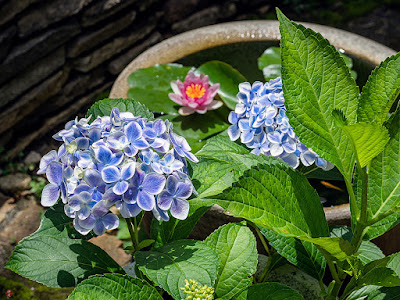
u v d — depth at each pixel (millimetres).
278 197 543
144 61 1237
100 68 1845
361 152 491
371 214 582
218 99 1208
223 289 651
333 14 2203
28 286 1335
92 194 582
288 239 685
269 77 1178
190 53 1271
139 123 633
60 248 640
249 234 670
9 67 1577
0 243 1445
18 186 1603
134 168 573
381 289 633
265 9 2168
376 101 534
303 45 535
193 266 599
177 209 596
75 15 1666
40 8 1586
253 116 757
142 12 1861
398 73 527
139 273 722
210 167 673
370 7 2227
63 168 602
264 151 757
